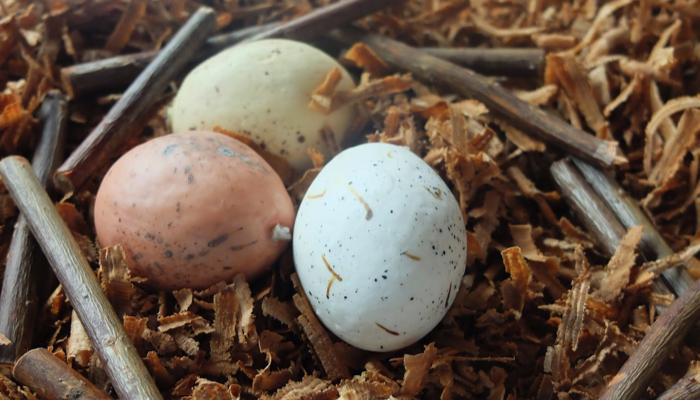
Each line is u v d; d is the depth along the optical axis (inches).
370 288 6.4
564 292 7.5
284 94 7.7
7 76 8.9
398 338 6.6
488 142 8.1
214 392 6.3
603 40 9.2
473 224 7.8
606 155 7.8
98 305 6.4
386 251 6.3
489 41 10.1
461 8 9.9
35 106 8.3
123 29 9.2
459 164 7.7
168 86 8.8
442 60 8.8
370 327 6.5
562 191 8.1
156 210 6.6
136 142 8.4
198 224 6.6
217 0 10.1
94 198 7.8
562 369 6.9
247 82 7.6
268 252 6.9
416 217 6.4
